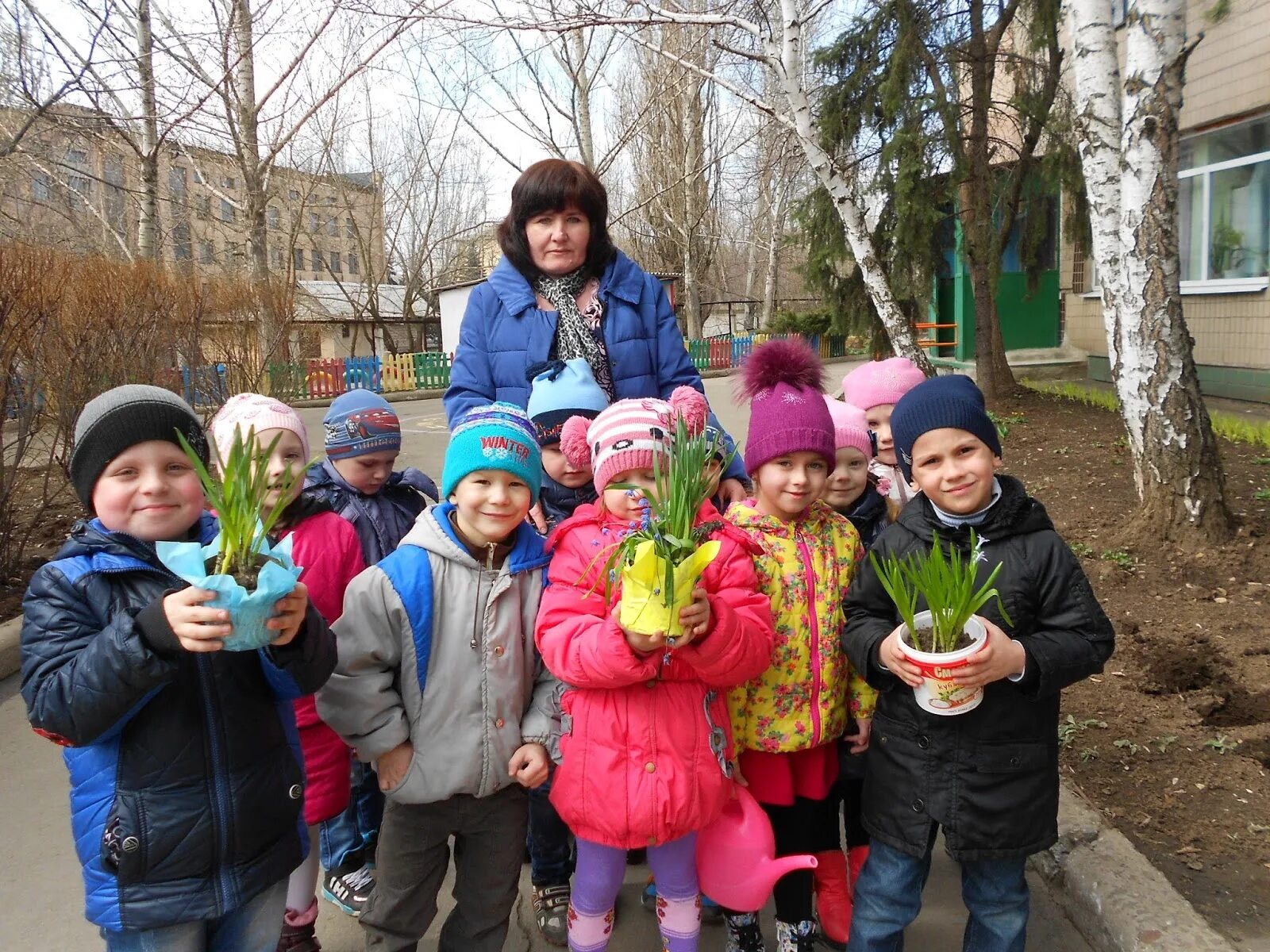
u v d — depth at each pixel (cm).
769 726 227
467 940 218
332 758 242
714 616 189
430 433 1285
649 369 299
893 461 301
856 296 1044
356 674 202
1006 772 197
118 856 167
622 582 179
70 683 158
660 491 184
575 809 204
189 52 1130
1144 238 470
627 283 298
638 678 190
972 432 202
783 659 227
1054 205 1308
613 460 212
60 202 1559
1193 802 283
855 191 1003
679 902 213
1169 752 311
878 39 955
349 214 2911
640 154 2519
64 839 296
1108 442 773
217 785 174
